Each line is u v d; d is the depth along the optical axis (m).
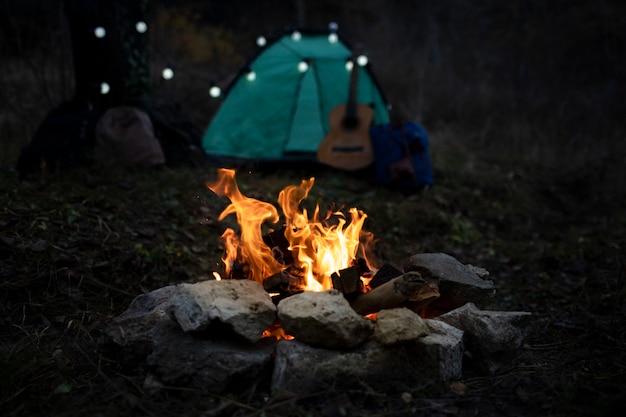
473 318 2.84
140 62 6.23
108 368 2.70
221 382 2.45
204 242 4.65
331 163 6.41
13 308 3.28
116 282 3.76
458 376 2.69
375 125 6.77
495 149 8.76
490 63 11.44
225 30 12.09
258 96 6.71
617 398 2.44
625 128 9.36
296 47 6.95
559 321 3.72
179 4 11.66
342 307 2.54
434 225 5.77
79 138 5.47
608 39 11.41
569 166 7.91
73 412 2.34
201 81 9.16
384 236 5.36
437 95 10.29
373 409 2.40
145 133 5.73
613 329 3.44
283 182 6.04
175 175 5.64
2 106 7.24
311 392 2.44
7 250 3.65
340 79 6.91
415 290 2.70
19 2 8.44
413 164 6.35
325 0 13.83
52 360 2.77
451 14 12.82
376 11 13.26
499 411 2.43
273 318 2.63
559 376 2.77
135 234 4.35
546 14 11.46
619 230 5.98
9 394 2.47
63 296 3.48
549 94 10.59
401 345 2.56
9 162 5.51
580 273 4.80
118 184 5.18
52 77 7.31
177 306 2.60
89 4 5.90
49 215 4.20
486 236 5.91
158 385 2.48
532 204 6.91
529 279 4.75
